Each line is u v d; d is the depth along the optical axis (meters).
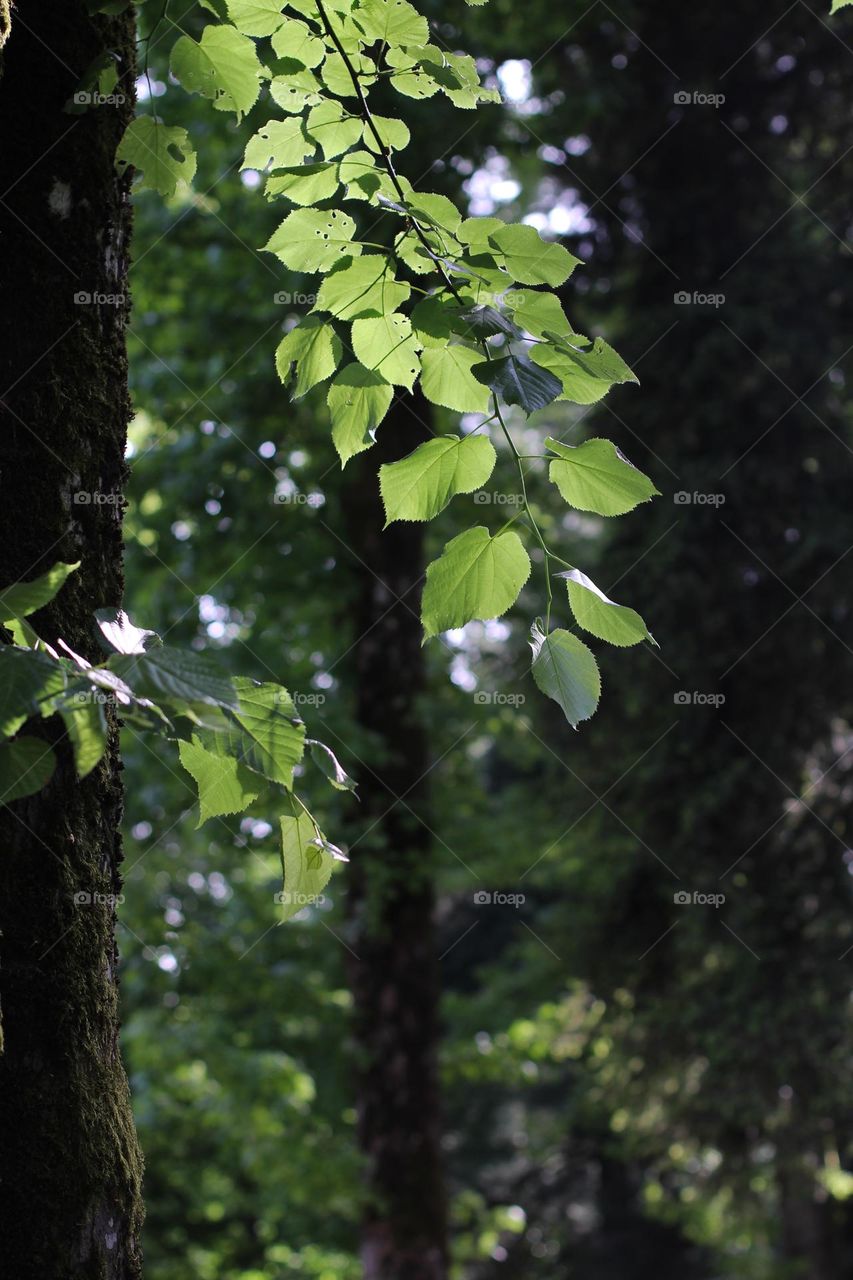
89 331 2.08
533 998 11.49
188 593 9.16
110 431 2.09
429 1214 8.76
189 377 9.27
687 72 11.06
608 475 1.92
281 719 1.77
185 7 7.00
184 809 8.73
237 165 8.50
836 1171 11.12
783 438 10.80
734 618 10.73
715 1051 10.48
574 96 10.12
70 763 1.90
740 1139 11.01
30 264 2.04
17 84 2.09
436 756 10.01
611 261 11.52
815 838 10.80
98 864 1.94
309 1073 10.16
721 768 10.78
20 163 2.07
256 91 2.32
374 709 9.17
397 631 9.17
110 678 1.51
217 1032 9.46
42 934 1.85
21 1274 1.75
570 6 9.70
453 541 1.93
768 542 10.81
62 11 2.13
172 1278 12.39
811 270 10.94
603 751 11.24
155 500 9.92
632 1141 11.77
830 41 10.78
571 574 1.92
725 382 10.70
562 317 2.04
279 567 9.15
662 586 10.70
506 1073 10.88
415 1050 8.91
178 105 8.31
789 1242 12.52
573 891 12.11
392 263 2.06
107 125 2.16
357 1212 8.86
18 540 1.95
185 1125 10.41
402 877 8.80
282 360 2.21
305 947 9.76
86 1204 1.81
